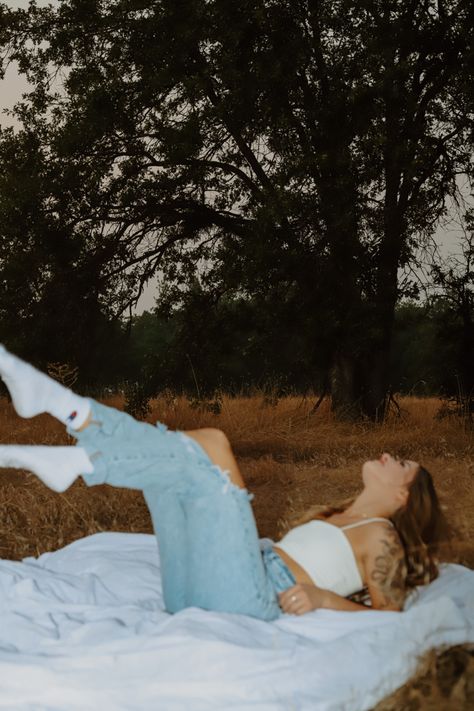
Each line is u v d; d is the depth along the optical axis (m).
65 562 4.12
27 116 15.15
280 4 13.75
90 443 3.10
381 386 14.80
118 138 15.10
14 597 3.50
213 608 3.33
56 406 3.05
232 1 13.46
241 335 15.62
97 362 16.98
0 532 6.75
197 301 15.51
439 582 3.76
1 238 14.66
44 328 15.24
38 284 15.27
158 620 3.32
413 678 3.13
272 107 13.84
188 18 13.70
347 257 13.96
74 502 7.47
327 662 3.00
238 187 15.55
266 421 13.91
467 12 14.00
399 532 3.72
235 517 3.31
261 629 3.19
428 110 14.84
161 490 3.28
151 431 3.22
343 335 13.91
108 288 15.94
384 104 13.69
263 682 2.88
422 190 15.23
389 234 14.33
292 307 14.20
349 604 3.49
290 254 13.63
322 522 3.74
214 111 13.79
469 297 14.03
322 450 11.48
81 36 14.98
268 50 13.91
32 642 3.12
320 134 13.94
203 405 14.34
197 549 3.31
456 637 3.33
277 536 6.68
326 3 13.64
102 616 3.37
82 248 14.98
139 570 3.93
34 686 2.78
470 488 7.98
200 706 2.76
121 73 14.82
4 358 2.96
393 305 14.98
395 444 11.67
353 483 8.84
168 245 16.03
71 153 14.57
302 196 13.65
